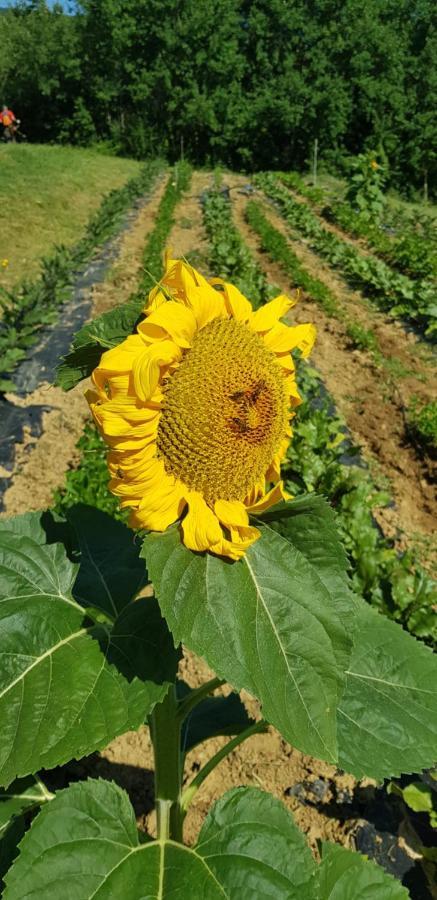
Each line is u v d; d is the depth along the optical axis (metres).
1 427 8.29
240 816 2.03
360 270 16.66
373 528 6.88
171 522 1.83
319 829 3.88
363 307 15.02
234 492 1.89
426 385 11.11
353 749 2.22
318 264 18.75
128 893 1.86
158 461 1.81
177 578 1.78
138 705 1.88
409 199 47.28
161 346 1.74
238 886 1.89
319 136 50.88
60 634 2.07
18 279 15.11
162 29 49.47
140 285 14.26
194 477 1.82
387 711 2.31
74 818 1.97
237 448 1.83
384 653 2.46
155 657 1.96
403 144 48.84
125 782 3.98
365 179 26.78
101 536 2.64
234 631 1.77
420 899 3.60
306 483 7.40
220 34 49.94
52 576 2.30
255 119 50.19
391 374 11.42
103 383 1.76
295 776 4.14
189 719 3.57
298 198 32.38
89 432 8.02
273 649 1.80
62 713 1.85
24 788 2.52
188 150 52.81
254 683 1.74
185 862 1.95
